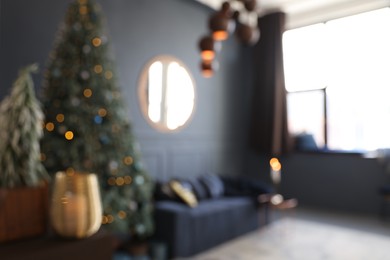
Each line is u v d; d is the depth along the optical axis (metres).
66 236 1.22
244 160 6.11
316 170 5.64
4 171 1.44
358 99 5.45
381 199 4.99
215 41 3.11
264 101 5.84
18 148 1.46
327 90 5.72
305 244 3.63
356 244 3.63
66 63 2.75
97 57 2.85
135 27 4.21
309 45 5.94
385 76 5.20
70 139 2.69
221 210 3.70
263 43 5.89
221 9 2.80
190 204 3.57
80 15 2.85
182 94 4.84
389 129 5.13
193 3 5.07
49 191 1.32
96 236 1.28
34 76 3.24
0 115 1.54
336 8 5.44
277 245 3.60
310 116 5.91
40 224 1.27
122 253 3.19
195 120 5.07
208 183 4.40
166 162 4.58
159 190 3.76
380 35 5.26
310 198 5.68
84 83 2.77
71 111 2.69
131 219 3.03
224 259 3.17
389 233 4.09
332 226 4.43
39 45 3.30
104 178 2.81
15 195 1.21
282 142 5.78
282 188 5.98
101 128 2.78
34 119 1.55
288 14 5.91
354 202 5.25
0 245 1.16
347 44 5.57
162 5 4.58
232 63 5.86
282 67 5.74
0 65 3.02
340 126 5.62
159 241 3.26
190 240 3.29
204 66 3.90
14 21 3.12
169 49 4.66
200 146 5.15
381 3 5.03
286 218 4.89
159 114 4.50
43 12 3.34
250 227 4.13
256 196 4.44
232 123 5.83
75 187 1.23
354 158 5.29
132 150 3.01
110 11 3.92
